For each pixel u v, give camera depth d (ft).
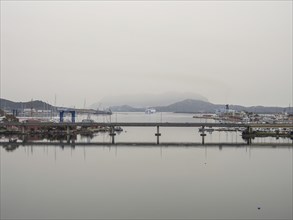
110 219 122.93
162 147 328.29
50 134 464.65
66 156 264.93
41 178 185.98
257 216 126.82
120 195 153.07
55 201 143.84
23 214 127.75
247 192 159.22
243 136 461.78
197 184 173.68
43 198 148.05
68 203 141.08
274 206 138.41
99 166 222.07
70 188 164.96
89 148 317.42
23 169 210.79
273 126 465.06
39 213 128.98
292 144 354.74
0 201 143.74
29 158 254.06
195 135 503.61
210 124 447.01
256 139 426.92
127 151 296.92
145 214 128.16
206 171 206.90
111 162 238.07
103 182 177.37
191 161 243.81
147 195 153.17
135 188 165.27
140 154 278.26
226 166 223.92
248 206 138.31
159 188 165.78
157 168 215.92
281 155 274.77
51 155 269.85
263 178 188.34
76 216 125.80
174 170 209.67
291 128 499.51
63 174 196.44
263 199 147.95
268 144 354.74
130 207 136.15
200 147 329.72
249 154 280.72
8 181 178.70
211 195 153.69
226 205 139.44
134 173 199.82
